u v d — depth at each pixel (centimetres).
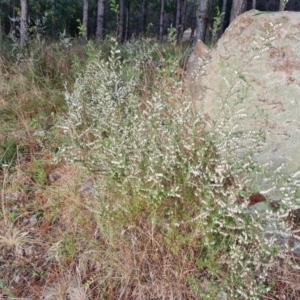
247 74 272
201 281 195
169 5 1262
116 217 211
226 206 185
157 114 215
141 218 215
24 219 239
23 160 290
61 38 622
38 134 316
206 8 568
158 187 200
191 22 1280
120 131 235
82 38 604
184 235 204
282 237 208
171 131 210
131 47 475
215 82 289
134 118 223
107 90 266
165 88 271
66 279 201
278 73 266
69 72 411
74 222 229
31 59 411
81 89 293
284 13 270
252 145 222
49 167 283
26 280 203
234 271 180
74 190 247
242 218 192
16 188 261
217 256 196
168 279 195
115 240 209
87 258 209
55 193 252
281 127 263
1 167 279
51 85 393
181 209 213
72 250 213
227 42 290
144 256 204
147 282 197
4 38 557
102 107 257
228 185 204
